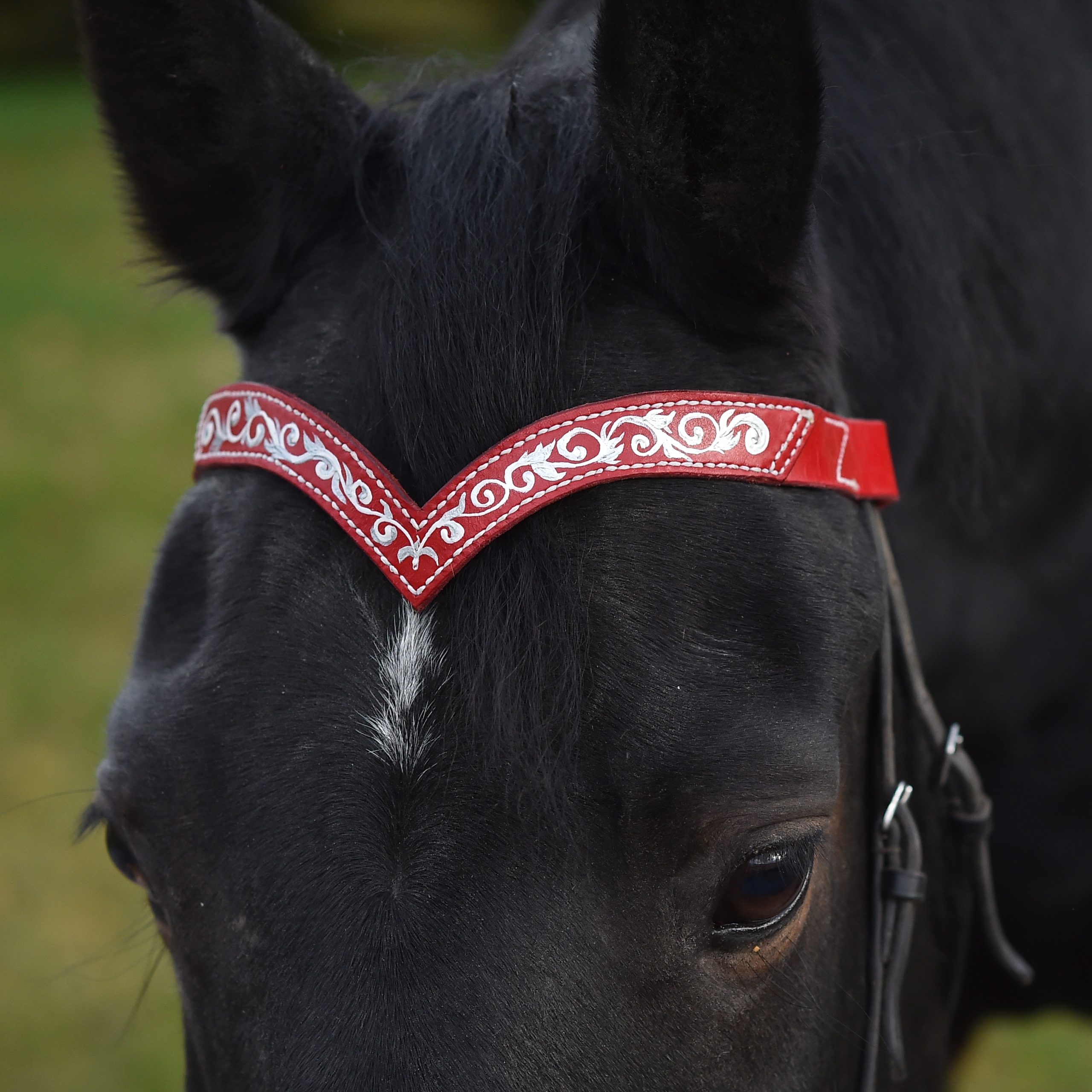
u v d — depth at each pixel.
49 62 19.83
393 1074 1.10
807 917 1.31
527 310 1.27
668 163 1.26
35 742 5.22
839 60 1.90
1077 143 2.20
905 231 1.85
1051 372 2.14
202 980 1.23
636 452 1.24
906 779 1.78
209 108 1.46
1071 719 2.34
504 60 1.79
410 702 1.18
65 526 7.02
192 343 10.17
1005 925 2.49
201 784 1.23
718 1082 1.23
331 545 1.26
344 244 1.46
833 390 1.46
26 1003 4.09
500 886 1.14
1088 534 2.26
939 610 2.10
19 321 10.36
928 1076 1.93
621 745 1.16
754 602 1.24
